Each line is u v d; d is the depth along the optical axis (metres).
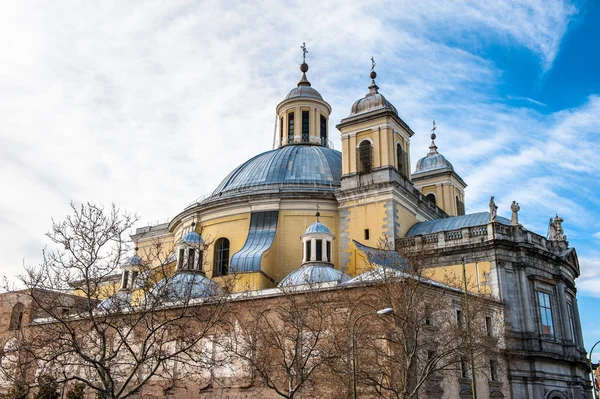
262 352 40.88
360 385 37.03
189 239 56.66
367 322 38.88
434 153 83.19
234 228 61.34
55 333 37.69
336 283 45.59
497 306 50.84
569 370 55.38
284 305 44.34
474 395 35.28
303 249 55.28
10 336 54.81
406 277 38.75
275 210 60.38
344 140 63.53
